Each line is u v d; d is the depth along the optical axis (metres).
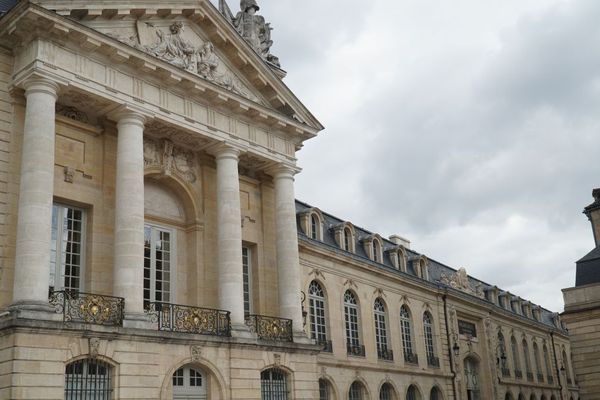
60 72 18.31
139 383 17.69
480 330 45.84
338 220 35.62
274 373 22.27
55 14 18.05
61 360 16.22
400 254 38.94
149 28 21.30
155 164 21.94
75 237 19.61
